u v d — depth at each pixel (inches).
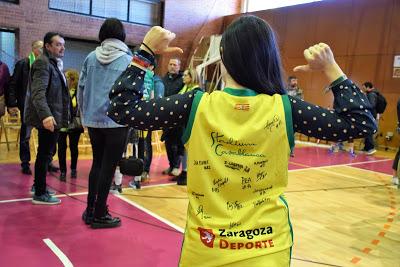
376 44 409.1
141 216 151.4
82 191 180.9
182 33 538.6
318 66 48.7
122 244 123.3
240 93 45.9
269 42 46.4
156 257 115.5
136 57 48.6
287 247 44.6
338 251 130.0
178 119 46.8
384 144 406.0
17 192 172.4
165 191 190.4
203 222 44.2
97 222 134.5
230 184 44.3
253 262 42.5
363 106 45.6
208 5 555.2
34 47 194.7
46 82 138.8
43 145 150.9
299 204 184.2
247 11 579.2
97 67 122.3
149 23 518.0
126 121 47.1
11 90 194.5
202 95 46.8
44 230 131.0
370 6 412.5
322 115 45.6
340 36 439.2
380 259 125.3
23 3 420.2
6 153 260.2
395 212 179.0
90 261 110.4
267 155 44.5
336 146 373.1
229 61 46.1
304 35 473.4
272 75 46.4
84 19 463.8
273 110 44.8
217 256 43.0
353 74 429.1
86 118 124.2
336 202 191.8
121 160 127.9
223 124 44.8
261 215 43.9
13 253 112.9
